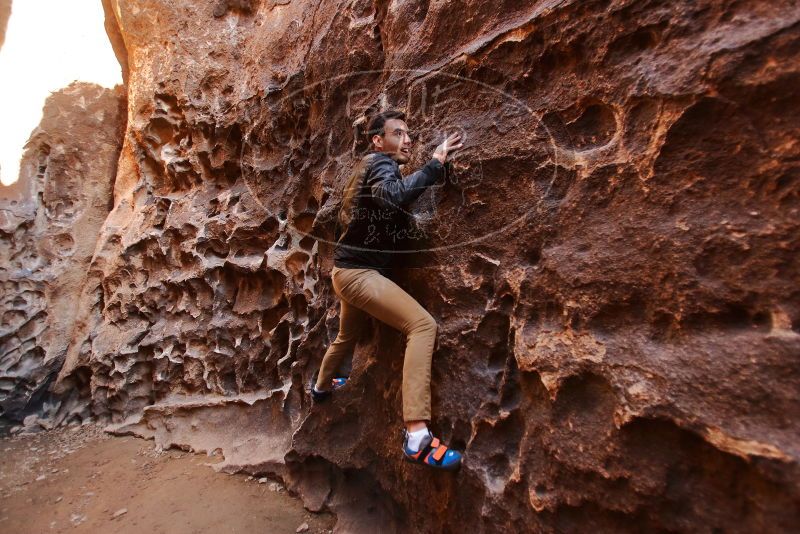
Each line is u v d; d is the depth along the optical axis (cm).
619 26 132
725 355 106
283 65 310
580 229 138
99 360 370
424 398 159
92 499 263
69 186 420
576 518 129
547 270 143
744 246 108
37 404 379
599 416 126
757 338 103
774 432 96
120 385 358
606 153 135
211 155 348
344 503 233
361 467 222
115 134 440
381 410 212
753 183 108
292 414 273
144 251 377
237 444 290
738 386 102
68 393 386
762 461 95
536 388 141
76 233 415
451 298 174
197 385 332
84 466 304
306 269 278
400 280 194
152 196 387
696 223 115
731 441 99
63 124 418
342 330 201
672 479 111
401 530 205
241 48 350
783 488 93
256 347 308
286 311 298
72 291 405
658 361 115
